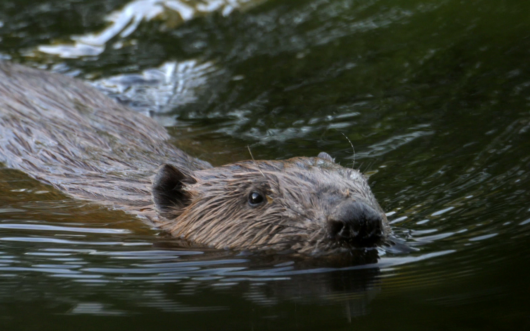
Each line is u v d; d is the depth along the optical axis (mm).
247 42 19547
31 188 12219
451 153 12930
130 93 17156
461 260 8578
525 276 7852
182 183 10781
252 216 9562
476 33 18234
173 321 7215
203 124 15453
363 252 8781
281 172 9805
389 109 15297
